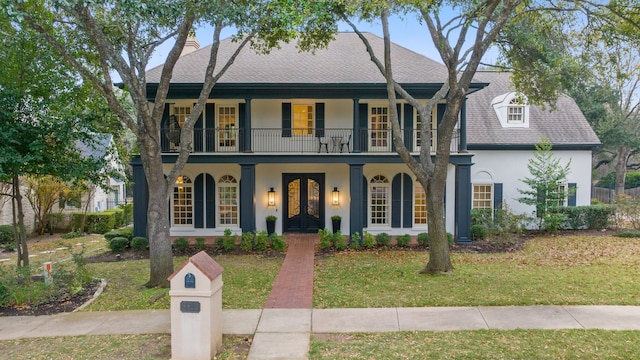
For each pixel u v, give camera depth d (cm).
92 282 930
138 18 785
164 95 902
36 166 900
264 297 809
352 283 898
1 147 831
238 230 1594
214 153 1402
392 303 750
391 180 1594
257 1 919
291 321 669
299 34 1319
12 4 693
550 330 605
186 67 1524
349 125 1584
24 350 568
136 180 1378
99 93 1076
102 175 1034
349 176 1562
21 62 912
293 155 1401
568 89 1315
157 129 901
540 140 1730
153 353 552
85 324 667
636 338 570
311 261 1148
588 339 569
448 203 1567
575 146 1730
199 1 805
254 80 1426
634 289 809
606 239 1473
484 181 1730
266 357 536
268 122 1574
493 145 1711
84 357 541
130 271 1055
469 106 1880
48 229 1942
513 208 1736
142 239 1349
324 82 1407
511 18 1102
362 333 613
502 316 669
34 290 780
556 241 1445
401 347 557
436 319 662
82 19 788
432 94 1454
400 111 1564
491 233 1471
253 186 1406
